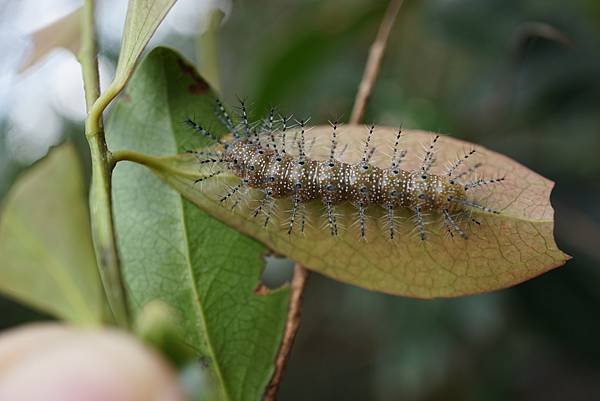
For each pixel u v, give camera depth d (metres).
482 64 0.31
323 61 0.30
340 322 0.44
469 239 0.20
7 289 0.18
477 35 0.30
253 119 0.27
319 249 0.20
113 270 0.18
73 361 0.13
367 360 0.49
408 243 0.21
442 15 0.30
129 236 0.20
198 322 0.19
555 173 0.30
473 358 0.33
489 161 0.21
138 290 0.20
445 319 0.29
